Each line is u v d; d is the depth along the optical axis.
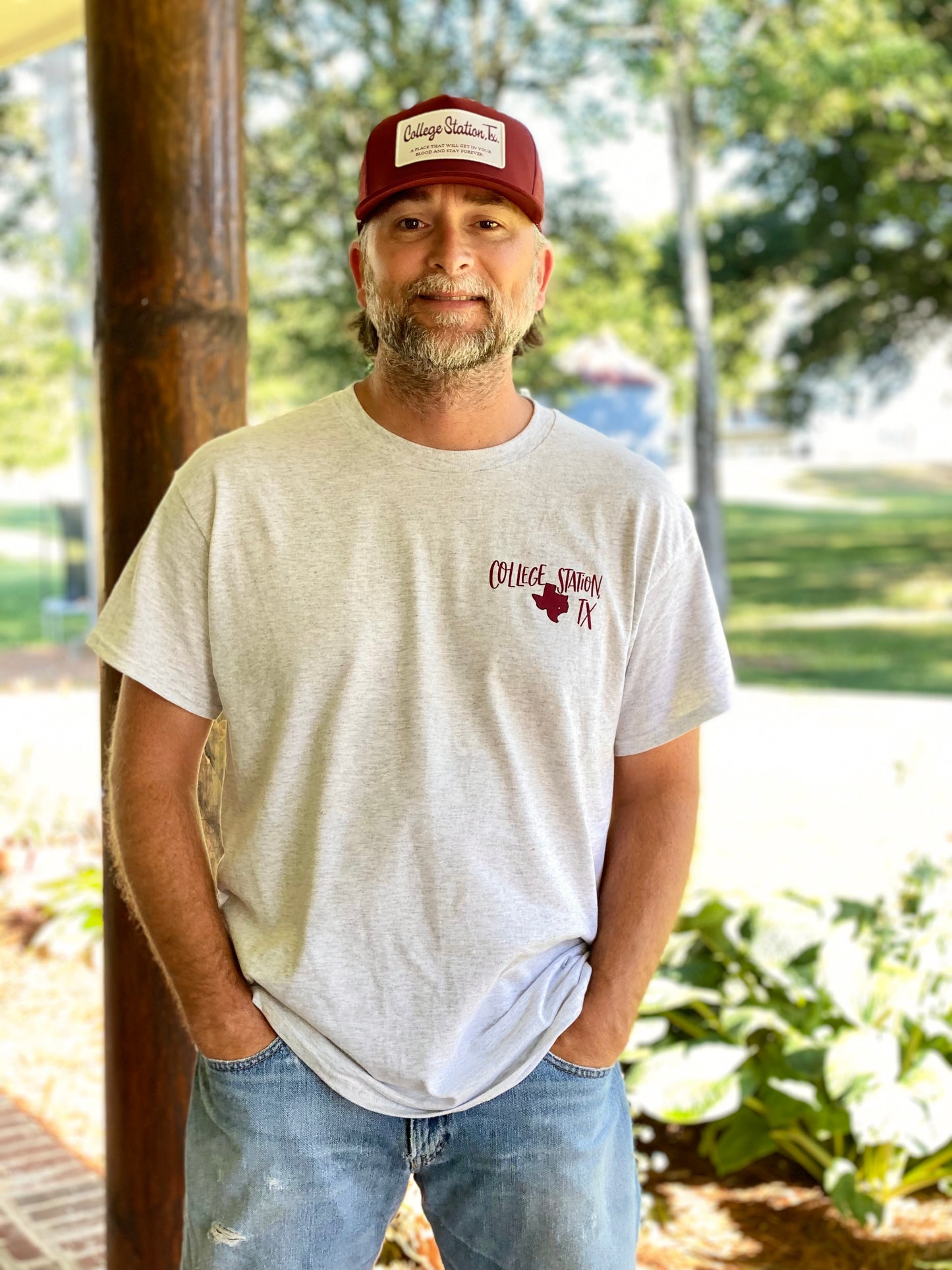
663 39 16.02
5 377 18.53
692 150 16.52
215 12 2.28
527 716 1.69
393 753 1.67
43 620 16.06
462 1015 1.67
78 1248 3.05
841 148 17.23
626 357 16.72
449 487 1.70
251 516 1.69
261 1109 1.68
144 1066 2.34
